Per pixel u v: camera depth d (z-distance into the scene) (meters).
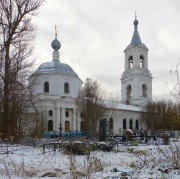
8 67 25.05
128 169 9.89
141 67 81.56
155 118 64.56
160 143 25.39
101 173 8.41
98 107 50.66
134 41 81.56
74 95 65.00
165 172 8.94
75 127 61.31
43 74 62.94
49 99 59.38
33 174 9.02
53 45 68.06
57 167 10.64
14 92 24.91
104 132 26.84
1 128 22.59
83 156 14.43
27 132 24.88
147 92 80.88
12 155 15.05
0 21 25.97
